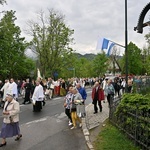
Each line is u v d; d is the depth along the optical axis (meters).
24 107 18.91
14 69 46.41
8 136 9.28
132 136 8.62
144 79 21.47
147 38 42.03
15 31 42.53
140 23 9.28
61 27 45.31
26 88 21.28
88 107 18.61
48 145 9.09
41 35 45.25
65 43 45.28
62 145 9.07
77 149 8.55
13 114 9.36
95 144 8.88
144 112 8.20
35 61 53.53
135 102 9.22
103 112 16.02
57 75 48.03
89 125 12.16
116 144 8.52
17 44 42.59
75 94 12.10
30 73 50.72
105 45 18.78
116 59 70.31
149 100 9.26
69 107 12.46
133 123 8.66
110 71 71.62
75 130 11.44
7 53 35.28
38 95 16.86
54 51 45.53
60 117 14.79
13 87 19.19
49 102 22.36
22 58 46.41
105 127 11.37
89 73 71.94
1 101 20.47
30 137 10.23
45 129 11.70
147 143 7.52
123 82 26.75
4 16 43.06
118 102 10.89
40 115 15.42
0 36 34.03
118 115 10.20
